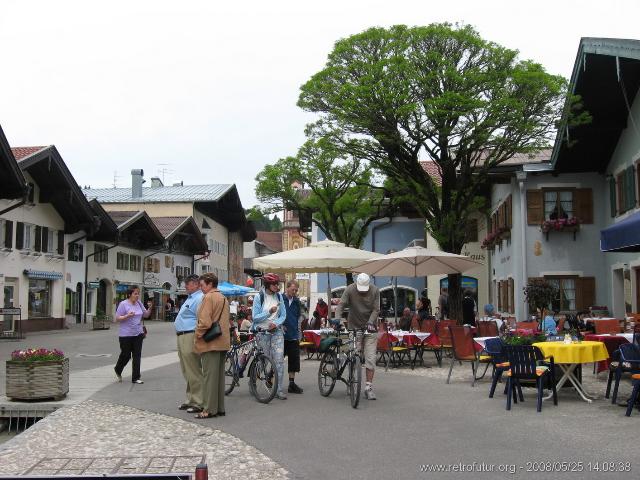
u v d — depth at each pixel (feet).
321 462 22.41
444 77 66.18
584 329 63.36
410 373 48.47
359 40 68.95
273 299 36.04
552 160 79.56
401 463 22.03
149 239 169.58
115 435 27.27
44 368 35.73
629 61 63.52
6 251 110.63
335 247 60.44
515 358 31.86
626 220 37.63
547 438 25.35
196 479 11.30
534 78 65.10
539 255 81.41
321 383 37.37
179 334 33.24
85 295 140.56
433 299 129.70
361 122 68.33
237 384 39.11
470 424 28.37
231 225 257.96
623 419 29.01
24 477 12.30
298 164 115.34
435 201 75.25
